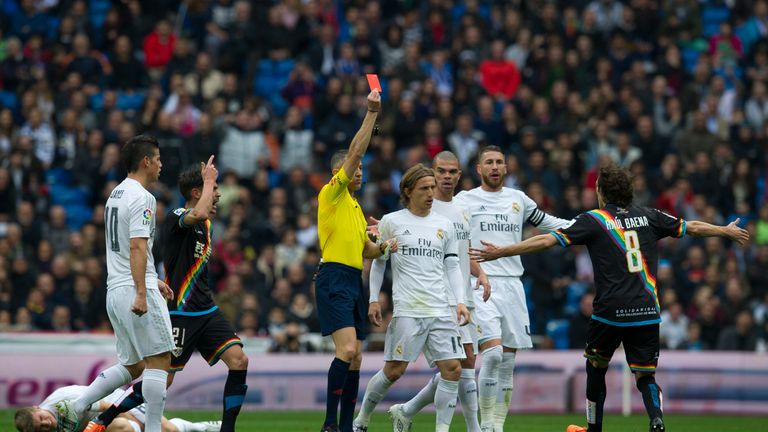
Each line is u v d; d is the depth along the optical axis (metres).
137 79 78.06
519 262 36.81
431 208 34.44
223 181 68.25
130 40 80.25
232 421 32.66
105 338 53.22
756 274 65.25
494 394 35.41
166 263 32.78
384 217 33.16
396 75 75.94
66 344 52.81
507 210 36.75
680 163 72.06
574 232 31.25
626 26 82.50
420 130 71.56
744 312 60.22
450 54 78.88
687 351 55.88
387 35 78.94
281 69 80.69
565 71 77.19
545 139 71.88
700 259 63.34
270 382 53.47
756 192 73.25
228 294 57.81
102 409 32.81
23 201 67.25
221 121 70.88
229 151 69.44
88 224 62.53
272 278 61.47
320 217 32.69
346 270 32.38
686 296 62.75
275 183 71.06
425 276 32.56
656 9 83.56
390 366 33.03
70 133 72.31
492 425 35.41
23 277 59.62
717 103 78.06
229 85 74.88
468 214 35.06
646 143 72.31
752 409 55.12
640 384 31.28
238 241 62.50
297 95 76.19
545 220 37.59
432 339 32.53
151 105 71.00
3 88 77.75
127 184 30.06
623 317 30.83
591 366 32.56
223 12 84.50
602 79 77.31
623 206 31.64
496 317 35.66
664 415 54.22
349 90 73.88
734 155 74.94
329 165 71.12
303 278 59.69
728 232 31.59
